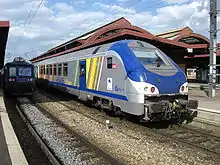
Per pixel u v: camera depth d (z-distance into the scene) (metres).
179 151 7.43
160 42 21.56
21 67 21.30
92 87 13.52
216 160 6.78
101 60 12.42
